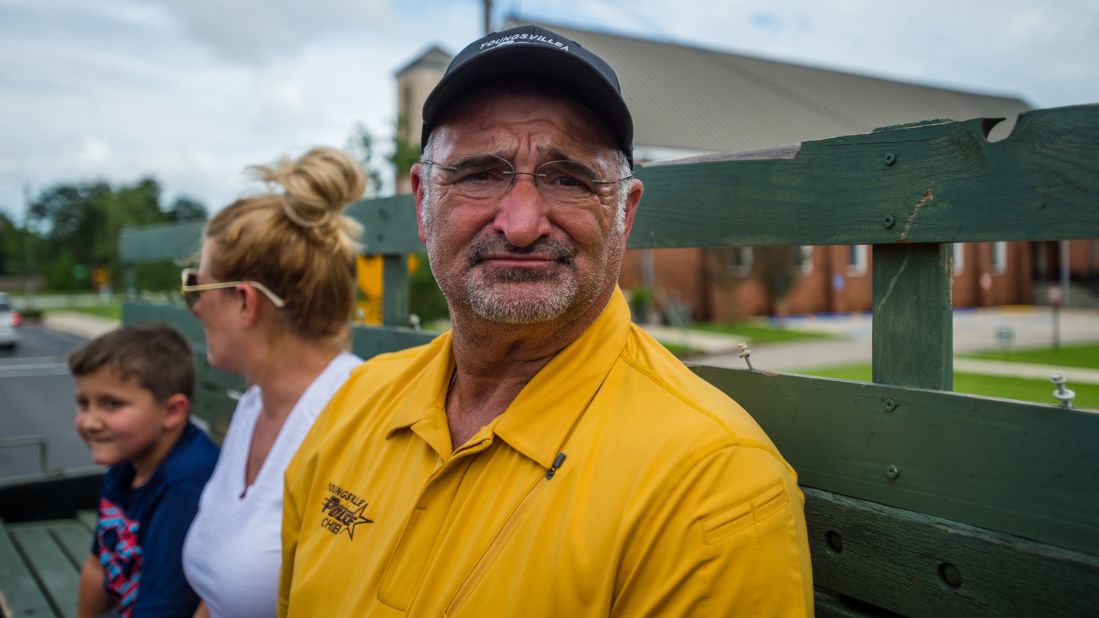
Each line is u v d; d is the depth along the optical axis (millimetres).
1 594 2498
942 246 1130
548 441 987
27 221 45250
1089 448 944
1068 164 942
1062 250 29672
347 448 1299
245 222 1725
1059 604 956
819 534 1259
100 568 2031
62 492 3568
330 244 1803
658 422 953
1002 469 1026
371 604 1054
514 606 900
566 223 1040
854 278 26859
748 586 853
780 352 13938
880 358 1211
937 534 1087
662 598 857
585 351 1067
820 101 27609
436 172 1106
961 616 1064
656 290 22469
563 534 907
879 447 1174
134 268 4816
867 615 1210
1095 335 15148
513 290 1029
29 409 10367
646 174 1581
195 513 1821
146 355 1909
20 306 33875
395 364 1437
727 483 882
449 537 1001
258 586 1546
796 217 1291
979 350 11258
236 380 3252
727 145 22141
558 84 1052
